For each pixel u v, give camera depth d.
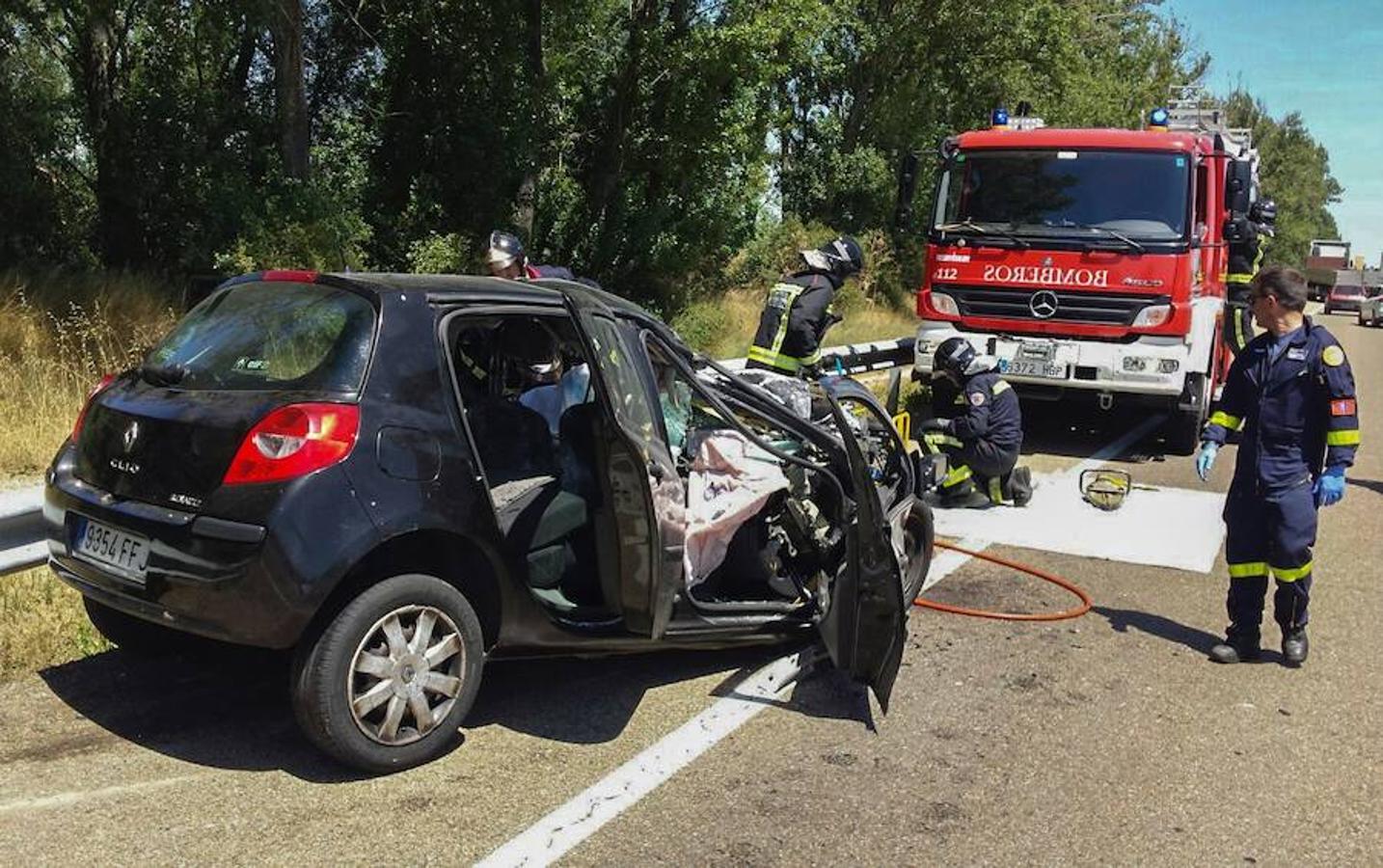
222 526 3.57
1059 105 27.83
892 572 4.41
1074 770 4.16
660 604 4.04
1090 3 29.84
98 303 9.88
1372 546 7.65
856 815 3.76
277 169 12.74
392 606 3.75
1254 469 5.25
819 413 5.58
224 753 3.99
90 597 4.08
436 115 15.49
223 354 4.06
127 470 3.88
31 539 4.85
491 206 15.68
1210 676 5.15
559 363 4.91
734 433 5.11
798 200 25.09
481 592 4.14
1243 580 5.32
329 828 3.51
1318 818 3.86
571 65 16.03
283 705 4.41
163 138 13.09
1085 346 9.59
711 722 4.45
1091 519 7.95
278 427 3.61
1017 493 8.28
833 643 4.67
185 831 3.46
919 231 23.92
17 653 4.61
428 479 3.80
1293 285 5.16
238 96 14.02
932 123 25.69
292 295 4.18
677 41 15.88
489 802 3.73
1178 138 9.54
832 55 23.39
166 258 13.41
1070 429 11.90
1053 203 9.83
